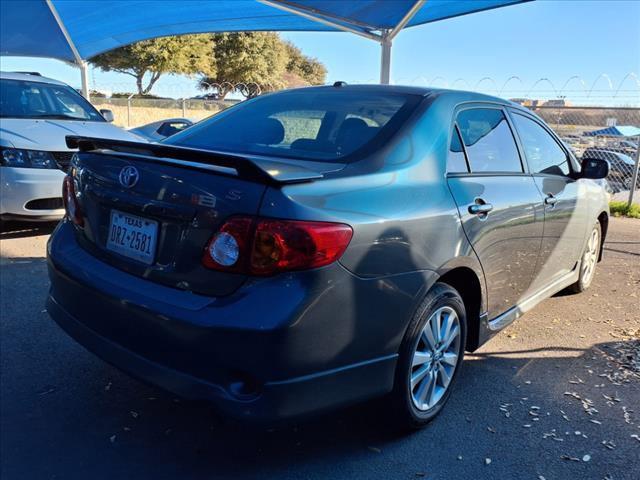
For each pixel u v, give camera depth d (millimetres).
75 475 2498
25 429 2812
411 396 2760
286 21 10969
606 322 4637
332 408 2348
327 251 2158
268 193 2145
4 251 5762
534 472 2654
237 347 2105
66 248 2875
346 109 3125
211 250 2191
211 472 2562
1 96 6801
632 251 7199
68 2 10562
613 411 3225
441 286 2822
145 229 2449
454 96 3281
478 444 2855
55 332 3916
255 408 2146
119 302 2393
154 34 12883
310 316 2145
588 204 4699
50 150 5871
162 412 3029
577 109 11086
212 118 3598
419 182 2717
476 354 3936
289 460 2668
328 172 2467
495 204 3168
